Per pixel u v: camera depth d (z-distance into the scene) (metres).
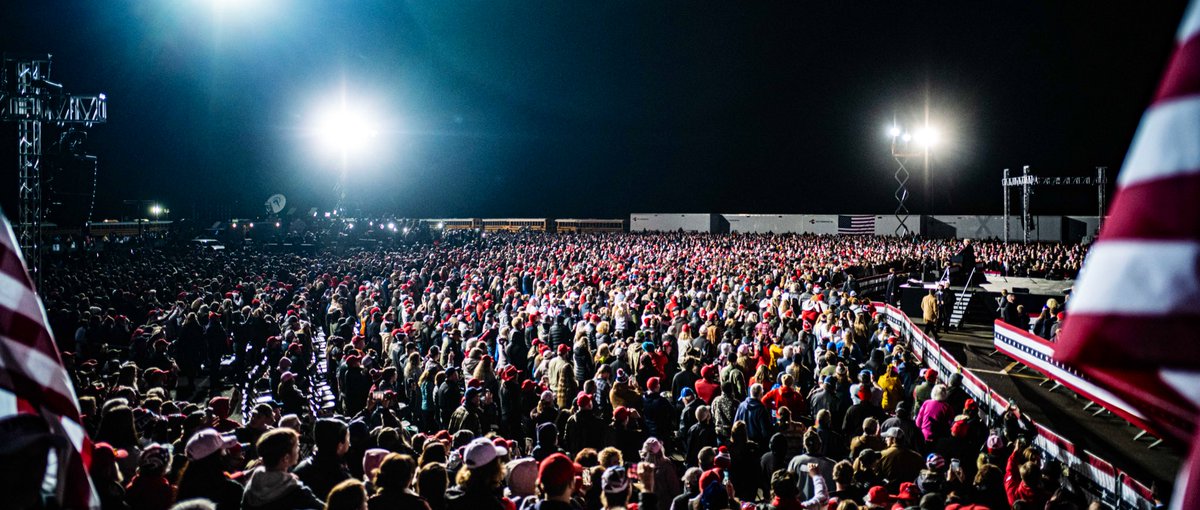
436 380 11.87
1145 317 1.42
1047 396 16.64
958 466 7.73
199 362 15.83
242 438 7.81
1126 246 1.48
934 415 10.24
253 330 16.36
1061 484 8.67
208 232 52.66
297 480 4.64
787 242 46.00
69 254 36.88
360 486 4.34
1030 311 28.11
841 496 7.13
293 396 11.12
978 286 29.91
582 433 9.64
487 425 10.30
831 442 9.41
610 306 19.67
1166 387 1.43
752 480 8.73
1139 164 1.52
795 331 15.84
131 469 6.62
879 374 13.60
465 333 16.25
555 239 50.47
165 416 8.47
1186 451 1.52
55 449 2.39
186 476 4.98
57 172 20.73
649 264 30.56
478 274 26.08
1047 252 37.97
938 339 24.17
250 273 26.89
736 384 12.31
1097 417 14.84
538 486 5.31
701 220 66.31
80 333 15.81
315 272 27.88
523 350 15.36
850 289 25.12
